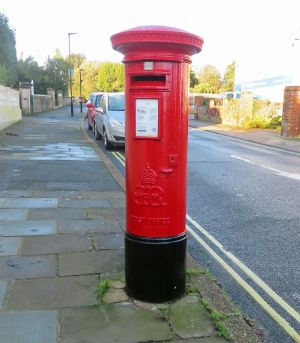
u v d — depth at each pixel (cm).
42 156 1081
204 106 3466
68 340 277
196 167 1040
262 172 988
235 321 308
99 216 555
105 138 1329
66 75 5262
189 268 399
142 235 323
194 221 584
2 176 805
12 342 273
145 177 317
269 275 412
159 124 310
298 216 615
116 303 324
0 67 3172
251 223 578
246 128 2569
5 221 521
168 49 300
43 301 325
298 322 327
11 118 2036
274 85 3450
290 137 1964
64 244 447
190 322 301
